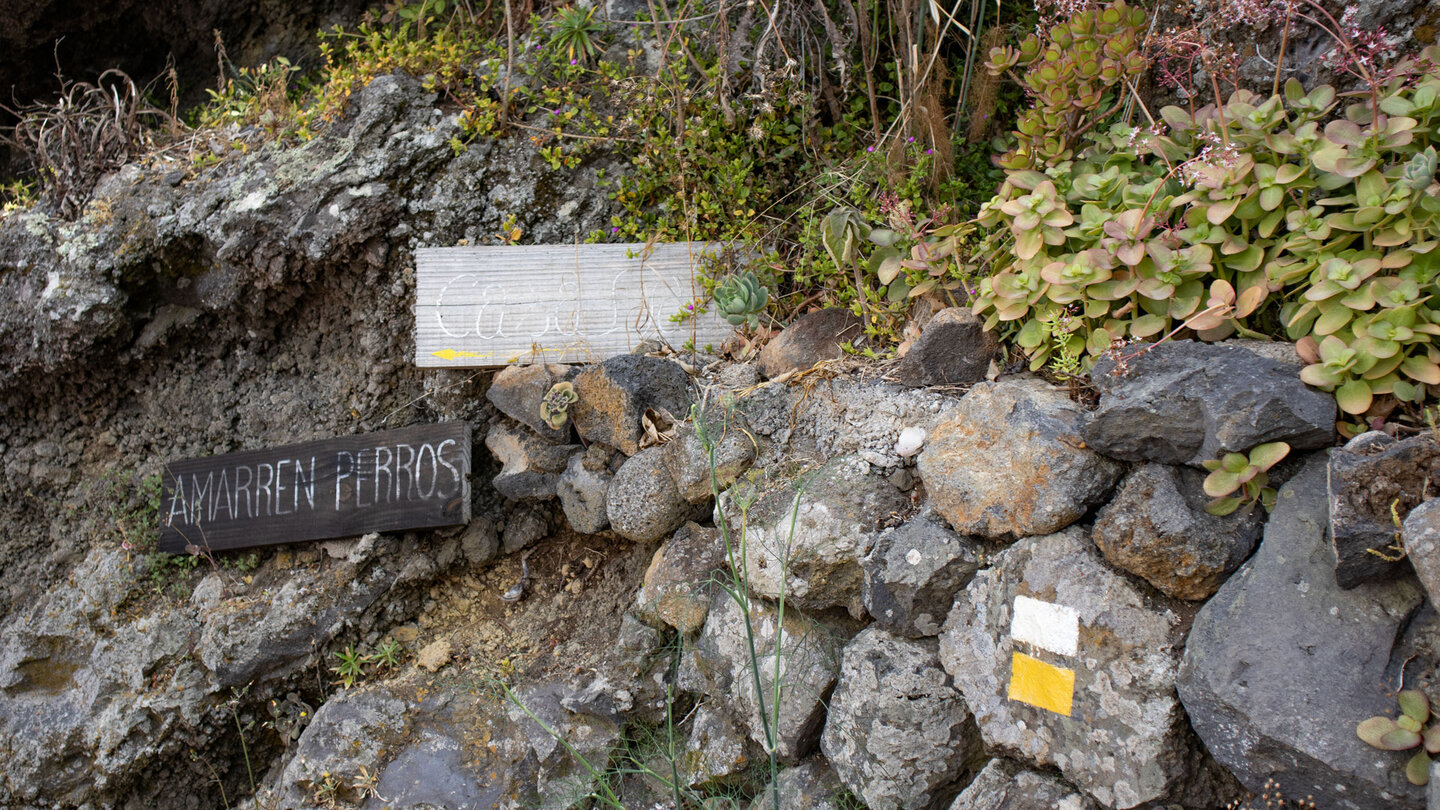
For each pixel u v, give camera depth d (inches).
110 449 143.3
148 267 131.7
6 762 119.5
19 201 145.6
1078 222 86.1
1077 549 73.7
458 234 120.9
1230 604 65.9
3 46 161.3
